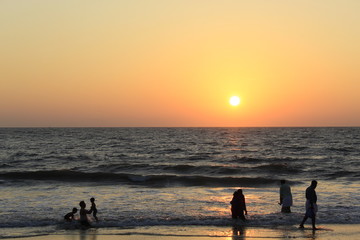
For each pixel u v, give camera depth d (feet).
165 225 54.44
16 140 367.45
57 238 48.14
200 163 157.79
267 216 58.95
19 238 48.03
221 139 383.24
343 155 194.90
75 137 440.04
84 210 54.24
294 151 223.10
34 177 106.63
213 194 81.15
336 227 53.26
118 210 63.87
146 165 134.41
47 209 64.44
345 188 87.97
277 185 96.27
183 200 73.51
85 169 132.57
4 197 76.64
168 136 469.16
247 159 168.45
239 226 53.93
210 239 47.60
